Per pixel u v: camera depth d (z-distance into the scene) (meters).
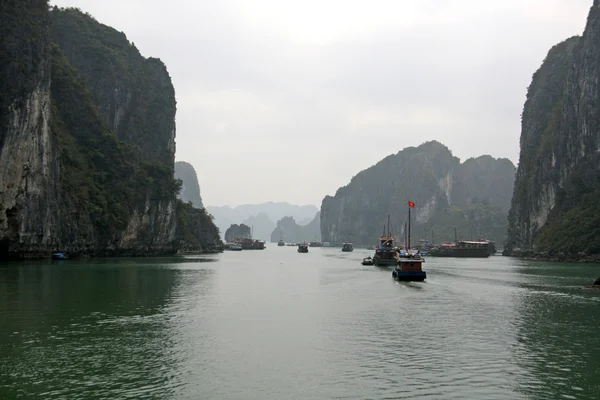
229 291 46.75
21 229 78.44
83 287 46.00
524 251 146.38
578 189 125.31
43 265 72.56
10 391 17.61
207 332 27.17
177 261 103.56
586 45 133.00
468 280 60.62
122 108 139.25
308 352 23.11
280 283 56.03
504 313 34.31
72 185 96.69
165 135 153.38
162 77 160.12
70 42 133.00
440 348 24.06
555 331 28.17
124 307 35.25
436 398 17.44
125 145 123.69
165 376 19.38
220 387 18.23
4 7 79.62
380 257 95.44
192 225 180.62
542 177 145.25
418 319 31.75
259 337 26.08
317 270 81.56
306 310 35.16
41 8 88.12
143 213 121.38
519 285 54.06
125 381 18.75
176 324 29.27
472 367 20.98
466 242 156.00
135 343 24.45
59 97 109.25
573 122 134.88
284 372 20.05
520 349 23.98
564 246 115.38
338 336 26.53
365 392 17.89
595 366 21.22
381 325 29.64
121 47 150.50
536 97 174.12
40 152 83.44
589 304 38.81
